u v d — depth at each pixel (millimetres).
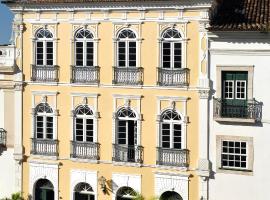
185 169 31844
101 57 32938
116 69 32594
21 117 34812
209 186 31578
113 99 32906
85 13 32969
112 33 32625
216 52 30859
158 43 31844
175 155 31969
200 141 31484
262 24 29750
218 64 30906
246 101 30625
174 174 32062
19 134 34938
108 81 32875
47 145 34344
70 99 33688
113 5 32219
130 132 32938
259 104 30406
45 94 34125
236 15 31312
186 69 31375
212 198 31562
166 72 31766
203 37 30969
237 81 30812
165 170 32219
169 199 32625
